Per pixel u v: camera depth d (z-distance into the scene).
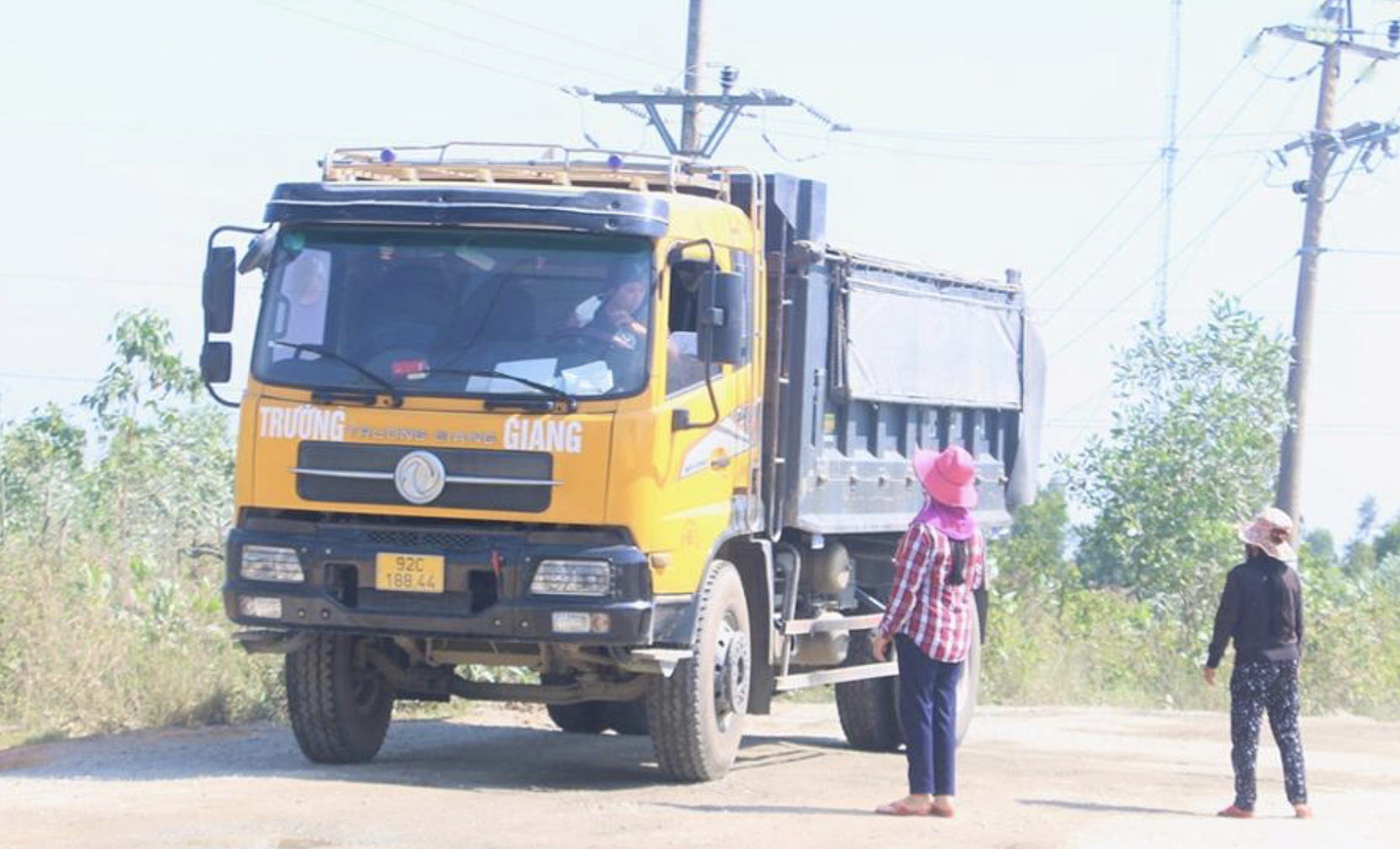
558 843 13.06
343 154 17.61
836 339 19.12
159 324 32.47
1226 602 16.30
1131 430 38.62
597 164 17.28
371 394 15.62
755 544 17.64
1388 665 34.53
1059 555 42.91
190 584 24.00
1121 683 32.25
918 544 14.95
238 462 15.98
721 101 38.84
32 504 29.91
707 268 15.84
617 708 21.58
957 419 22.70
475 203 15.64
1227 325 38.88
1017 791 17.39
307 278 16.00
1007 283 24.27
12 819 13.51
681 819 14.34
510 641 15.71
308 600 15.69
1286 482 41.06
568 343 15.55
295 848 12.66
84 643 20.86
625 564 15.31
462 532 15.55
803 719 24.73
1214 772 20.19
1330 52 42.91
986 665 30.66
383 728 17.59
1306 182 42.94
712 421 16.34
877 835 13.94
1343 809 17.12
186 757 17.64
